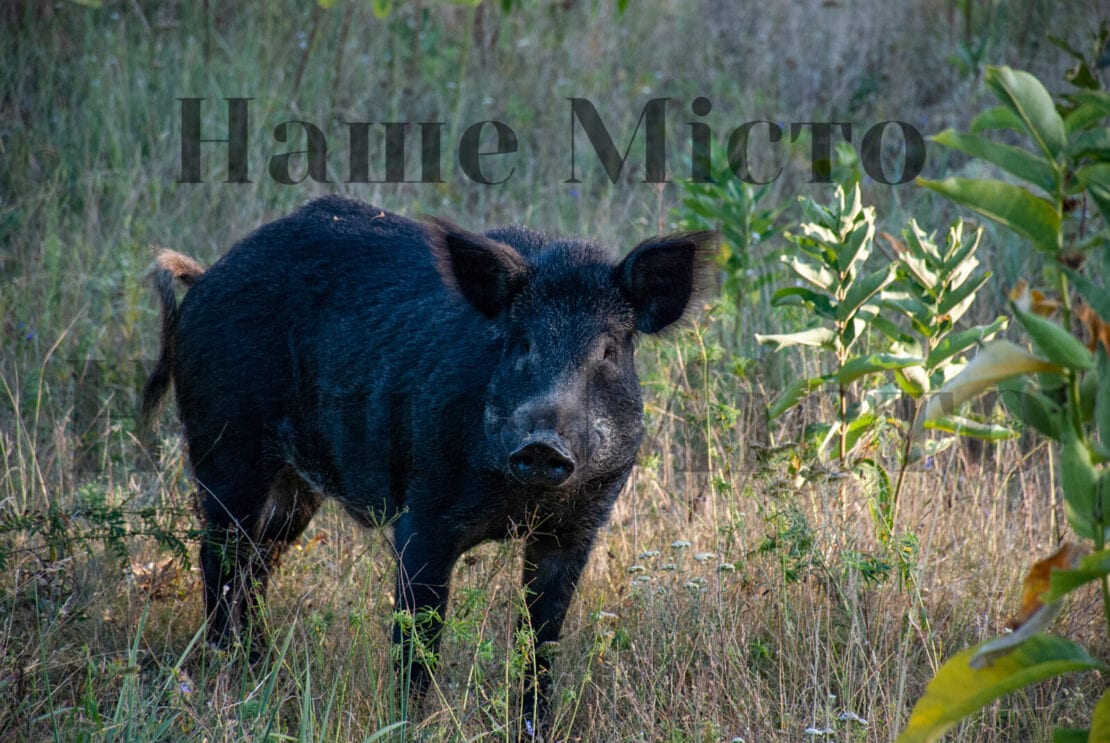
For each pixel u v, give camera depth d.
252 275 10.02
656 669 8.98
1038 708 8.63
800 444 10.57
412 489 8.94
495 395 8.46
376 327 9.41
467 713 8.32
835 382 12.18
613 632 9.12
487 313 8.69
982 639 8.78
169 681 7.84
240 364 9.92
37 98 18.48
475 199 18.23
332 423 9.60
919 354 10.53
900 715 8.06
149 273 11.95
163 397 10.93
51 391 13.16
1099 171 5.31
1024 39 20.55
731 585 9.77
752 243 14.42
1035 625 5.15
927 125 19.61
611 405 8.53
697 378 12.97
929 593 9.88
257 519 10.16
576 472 8.09
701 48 22.55
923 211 16.89
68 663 8.54
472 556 9.35
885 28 22.70
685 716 8.27
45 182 16.69
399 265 9.73
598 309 8.52
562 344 8.29
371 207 10.45
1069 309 5.59
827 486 10.02
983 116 5.81
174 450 11.95
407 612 8.20
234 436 10.00
